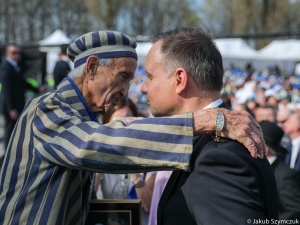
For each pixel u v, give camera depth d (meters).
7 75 8.41
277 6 41.56
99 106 2.04
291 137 5.55
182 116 1.71
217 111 1.71
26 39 39.09
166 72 1.83
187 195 1.70
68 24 43.22
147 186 3.13
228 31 47.66
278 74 26.44
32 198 1.84
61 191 1.86
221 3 49.69
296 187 3.28
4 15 36.72
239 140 1.67
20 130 1.93
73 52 2.07
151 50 1.90
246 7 41.78
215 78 1.80
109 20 39.75
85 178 2.04
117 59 2.01
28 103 2.01
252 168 1.67
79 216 1.97
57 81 7.31
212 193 1.61
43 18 40.81
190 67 1.79
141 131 1.71
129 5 45.50
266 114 5.96
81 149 1.73
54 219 1.83
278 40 28.55
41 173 1.86
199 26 1.95
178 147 1.68
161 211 1.79
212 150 1.66
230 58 24.84
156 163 1.68
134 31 48.44
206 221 1.60
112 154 1.71
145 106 8.23
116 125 1.77
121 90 2.05
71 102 2.00
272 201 1.81
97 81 2.01
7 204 1.87
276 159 3.46
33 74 11.64
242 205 1.58
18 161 1.90
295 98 11.40
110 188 3.12
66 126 1.82
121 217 2.14
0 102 8.52
